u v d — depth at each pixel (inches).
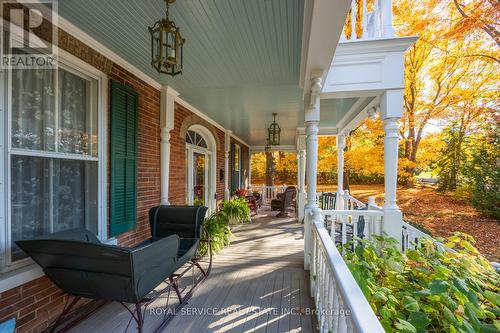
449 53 313.6
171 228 129.0
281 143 460.8
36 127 84.1
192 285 117.2
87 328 84.7
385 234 120.6
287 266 141.9
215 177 271.6
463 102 318.3
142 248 69.2
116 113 114.0
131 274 66.9
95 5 78.5
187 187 220.4
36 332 81.4
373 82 132.2
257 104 195.5
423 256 100.0
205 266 142.0
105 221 109.7
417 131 393.7
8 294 74.0
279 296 108.0
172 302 102.3
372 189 529.7
